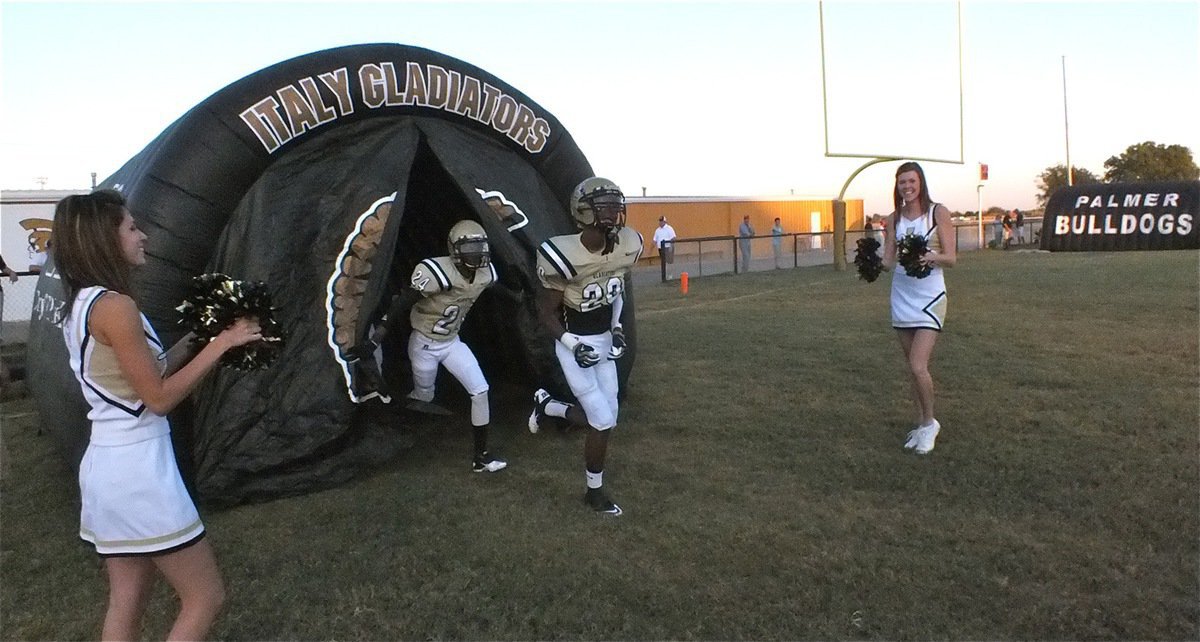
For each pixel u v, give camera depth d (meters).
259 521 4.34
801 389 6.68
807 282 16.53
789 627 3.15
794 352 8.28
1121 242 20.42
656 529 4.05
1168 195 19.80
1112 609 3.17
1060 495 4.27
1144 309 10.20
